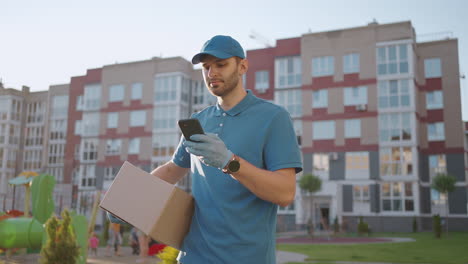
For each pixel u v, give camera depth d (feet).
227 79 6.97
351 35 119.75
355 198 112.27
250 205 6.65
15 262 40.50
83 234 32.35
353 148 114.93
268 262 6.69
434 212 114.62
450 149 116.37
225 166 5.85
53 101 160.76
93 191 142.00
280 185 6.24
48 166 155.53
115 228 52.60
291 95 124.36
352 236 93.97
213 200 6.73
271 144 6.84
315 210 115.14
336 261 42.37
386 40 116.37
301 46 123.95
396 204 109.29
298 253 51.75
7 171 160.45
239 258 6.48
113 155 141.69
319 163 117.19
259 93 128.57
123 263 42.83
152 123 138.62
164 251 19.31
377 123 113.91
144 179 6.61
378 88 115.55
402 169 110.42
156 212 6.46
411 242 69.82
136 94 142.51
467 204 112.27
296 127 122.11
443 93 119.14
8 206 103.45
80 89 155.94
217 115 7.39
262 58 130.62
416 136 111.45
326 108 119.03
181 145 8.20
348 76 118.42
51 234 25.08
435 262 41.06
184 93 139.95
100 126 144.97
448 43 120.57
